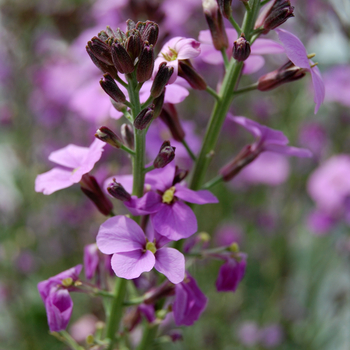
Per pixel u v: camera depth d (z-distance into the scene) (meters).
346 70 0.44
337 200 0.42
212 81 0.44
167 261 0.20
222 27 0.22
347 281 0.44
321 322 0.42
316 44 0.44
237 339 0.44
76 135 0.46
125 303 0.22
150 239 0.23
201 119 0.45
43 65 0.46
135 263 0.20
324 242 0.47
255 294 0.47
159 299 0.22
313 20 0.41
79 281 0.22
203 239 0.25
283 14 0.21
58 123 0.45
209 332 0.42
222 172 0.23
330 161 0.44
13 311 0.43
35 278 0.45
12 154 0.46
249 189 0.49
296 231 0.49
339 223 0.43
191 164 0.34
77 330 0.34
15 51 0.46
